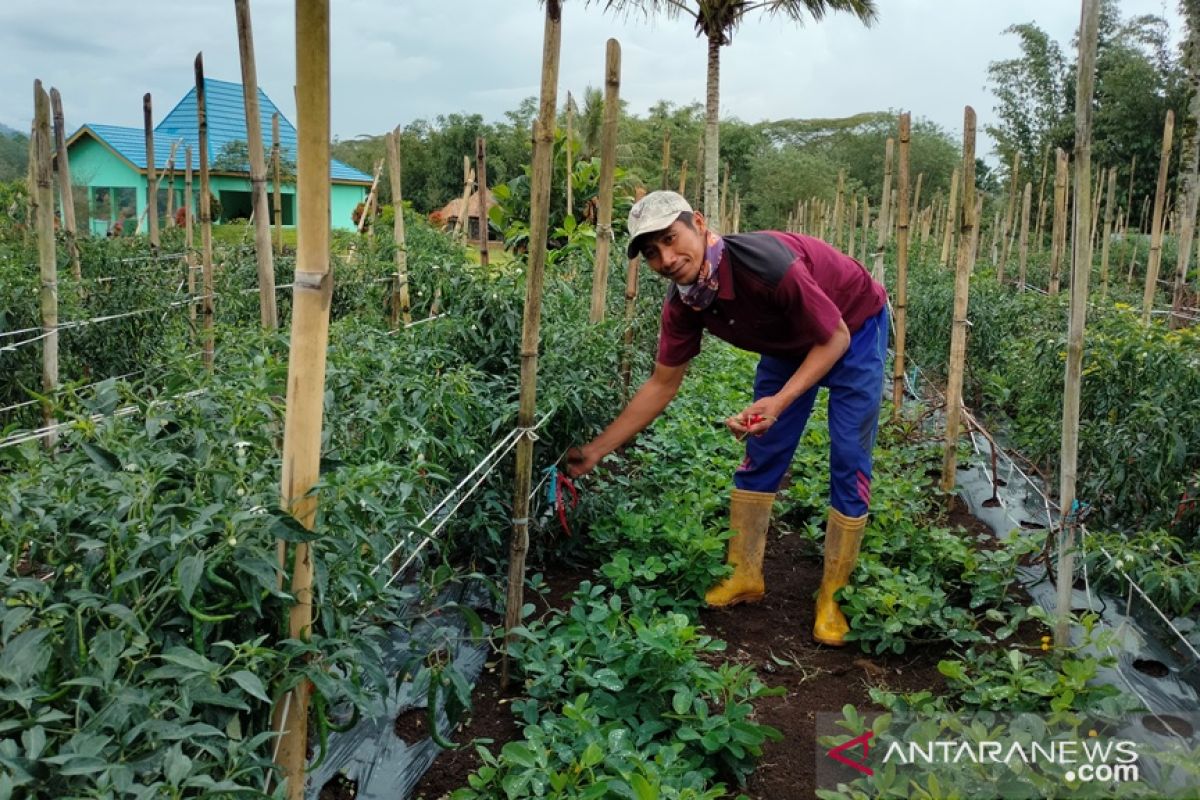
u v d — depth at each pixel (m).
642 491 4.83
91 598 1.77
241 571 1.92
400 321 5.82
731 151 40.09
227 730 1.96
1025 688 3.04
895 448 6.49
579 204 11.60
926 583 4.21
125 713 1.71
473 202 20.39
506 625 3.40
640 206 3.53
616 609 3.35
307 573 2.05
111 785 1.62
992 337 9.12
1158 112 26.11
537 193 3.04
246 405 2.48
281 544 2.02
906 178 6.77
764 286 3.58
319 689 2.03
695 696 3.09
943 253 12.97
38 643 1.73
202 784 1.69
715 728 2.90
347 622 2.24
